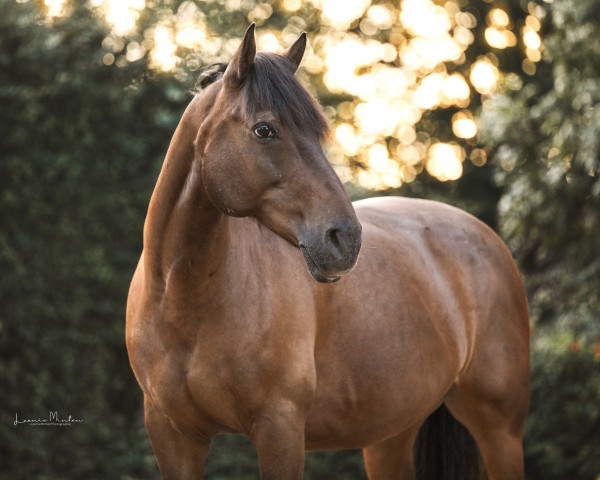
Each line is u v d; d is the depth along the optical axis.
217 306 5.01
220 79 4.97
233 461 13.10
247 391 5.05
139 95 13.84
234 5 26.59
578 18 13.79
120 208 13.33
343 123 27.36
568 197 14.27
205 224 4.91
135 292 5.39
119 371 13.68
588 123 13.50
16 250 12.32
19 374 12.24
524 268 17.09
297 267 5.35
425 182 26.38
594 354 13.77
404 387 5.84
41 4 13.31
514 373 6.49
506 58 25.36
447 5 26.33
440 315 6.11
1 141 12.32
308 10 27.53
